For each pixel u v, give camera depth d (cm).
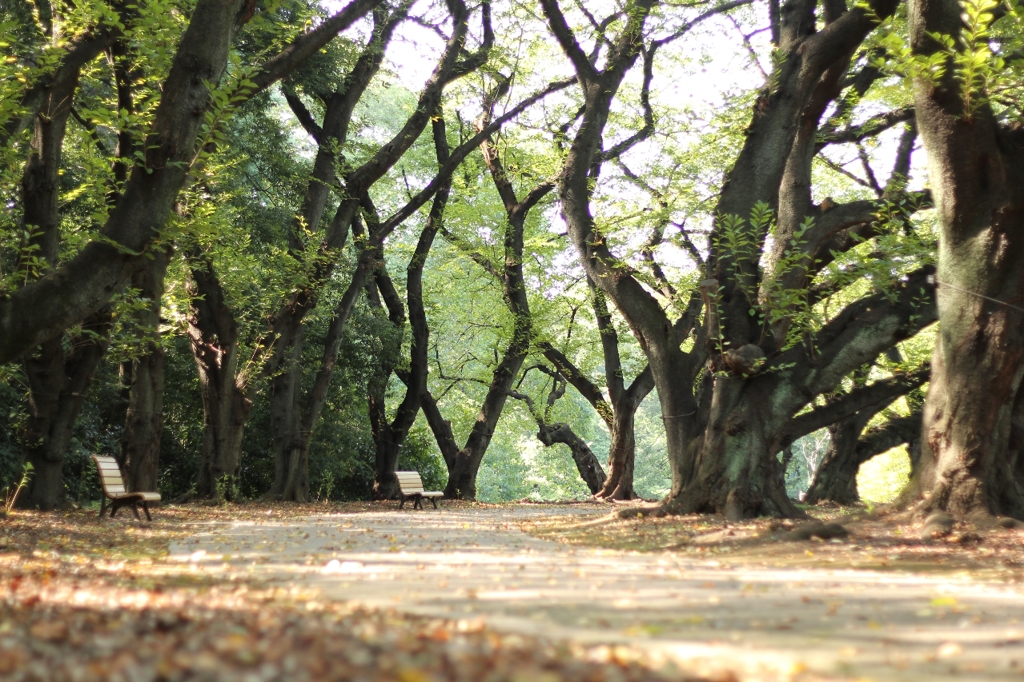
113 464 1709
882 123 2128
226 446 2391
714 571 859
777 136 1620
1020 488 1207
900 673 406
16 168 1580
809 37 1628
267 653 412
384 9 2702
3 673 375
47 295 1170
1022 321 1197
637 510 1603
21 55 1755
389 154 2630
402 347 3416
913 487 1274
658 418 6512
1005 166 1184
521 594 672
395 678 361
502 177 3097
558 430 3391
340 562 930
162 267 1912
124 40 1712
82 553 1025
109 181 1631
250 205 2859
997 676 401
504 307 3288
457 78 2898
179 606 580
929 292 1538
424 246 3072
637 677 373
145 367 2145
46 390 1812
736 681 371
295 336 2548
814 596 668
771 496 1540
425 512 2205
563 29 1897
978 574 841
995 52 1445
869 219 1538
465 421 4025
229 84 1246
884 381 1712
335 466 3173
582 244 1853
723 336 1567
